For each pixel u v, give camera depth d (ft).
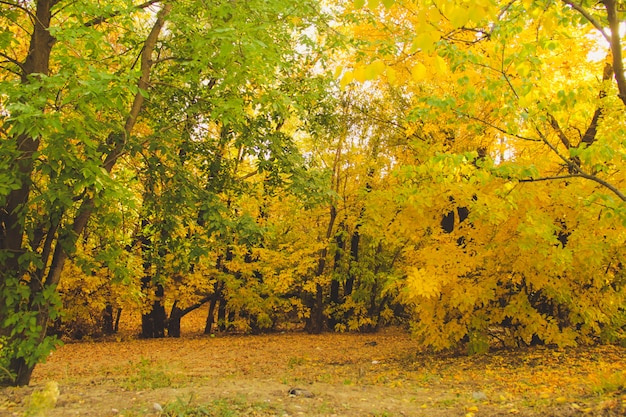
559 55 26.20
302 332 61.41
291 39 32.32
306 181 31.17
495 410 16.24
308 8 27.35
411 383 23.61
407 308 61.46
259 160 30.58
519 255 26.96
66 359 38.52
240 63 23.45
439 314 30.91
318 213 58.54
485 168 19.65
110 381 25.04
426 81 33.99
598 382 17.97
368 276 57.26
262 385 22.82
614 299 28.73
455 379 23.99
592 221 24.17
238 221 27.94
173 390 20.81
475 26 19.83
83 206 23.18
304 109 34.32
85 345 47.93
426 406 17.81
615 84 24.95
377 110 46.55
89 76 19.06
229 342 49.90
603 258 26.48
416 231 32.04
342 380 25.70
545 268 26.94
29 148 22.90
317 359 37.47
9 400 18.38
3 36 23.08
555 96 24.21
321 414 16.62
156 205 28.43
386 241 35.24
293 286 57.98
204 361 36.94
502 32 18.31
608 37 14.61
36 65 23.57
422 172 22.09
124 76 19.47
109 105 19.40
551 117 23.07
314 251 55.72
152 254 33.47
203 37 23.57
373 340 50.75
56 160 19.70
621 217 16.21
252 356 39.65
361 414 16.74
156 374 27.27
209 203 27.04
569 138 27.30
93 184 20.26
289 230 61.72
